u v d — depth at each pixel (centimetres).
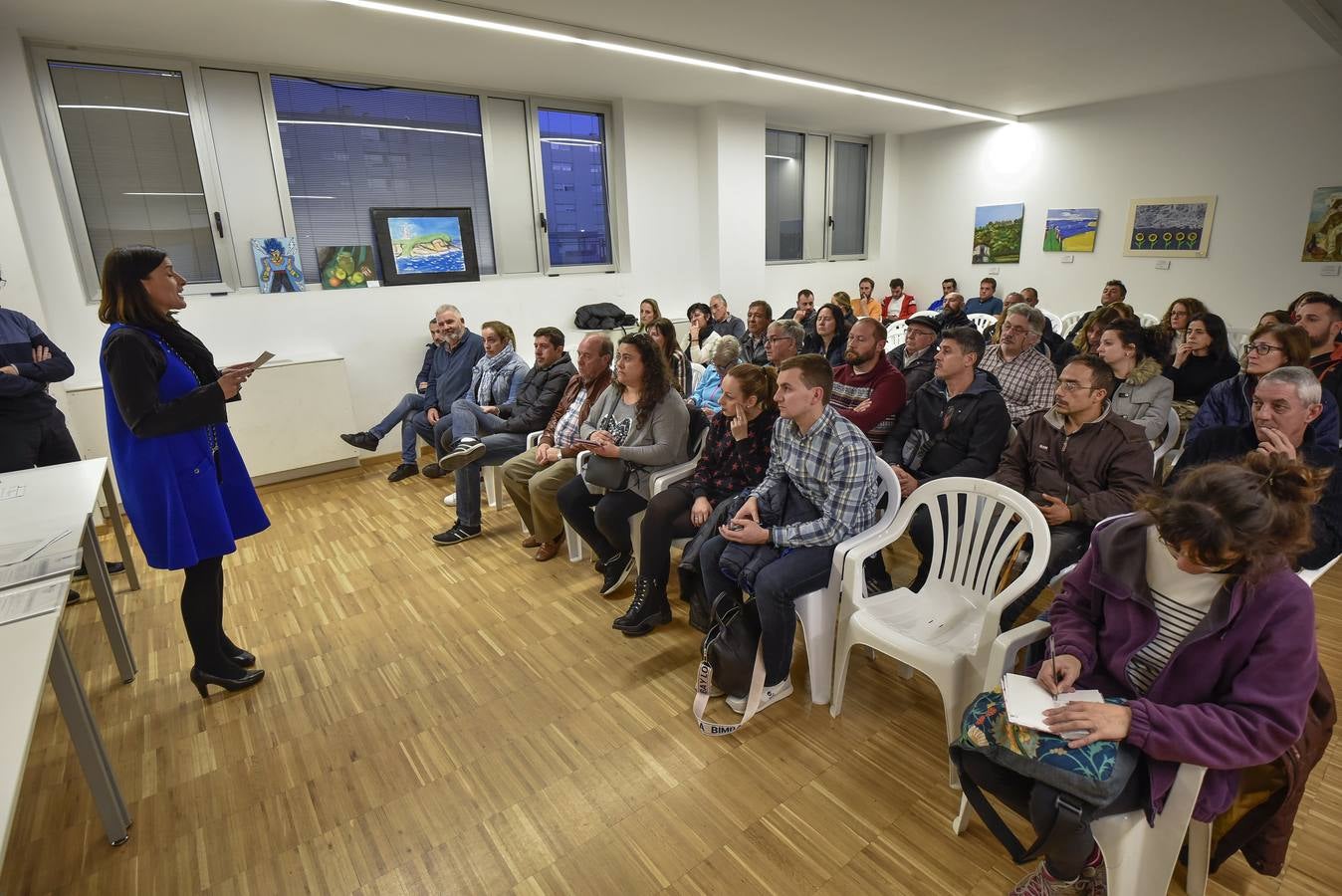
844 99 567
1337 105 502
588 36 372
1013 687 129
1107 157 627
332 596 283
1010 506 180
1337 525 181
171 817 170
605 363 303
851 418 277
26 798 177
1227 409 237
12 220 329
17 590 144
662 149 579
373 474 453
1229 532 103
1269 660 110
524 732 198
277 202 429
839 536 196
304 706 212
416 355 482
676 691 214
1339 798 162
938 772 178
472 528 339
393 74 445
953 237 754
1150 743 112
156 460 186
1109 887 121
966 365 244
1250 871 145
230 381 191
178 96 392
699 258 623
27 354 279
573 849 157
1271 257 551
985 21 373
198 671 212
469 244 496
